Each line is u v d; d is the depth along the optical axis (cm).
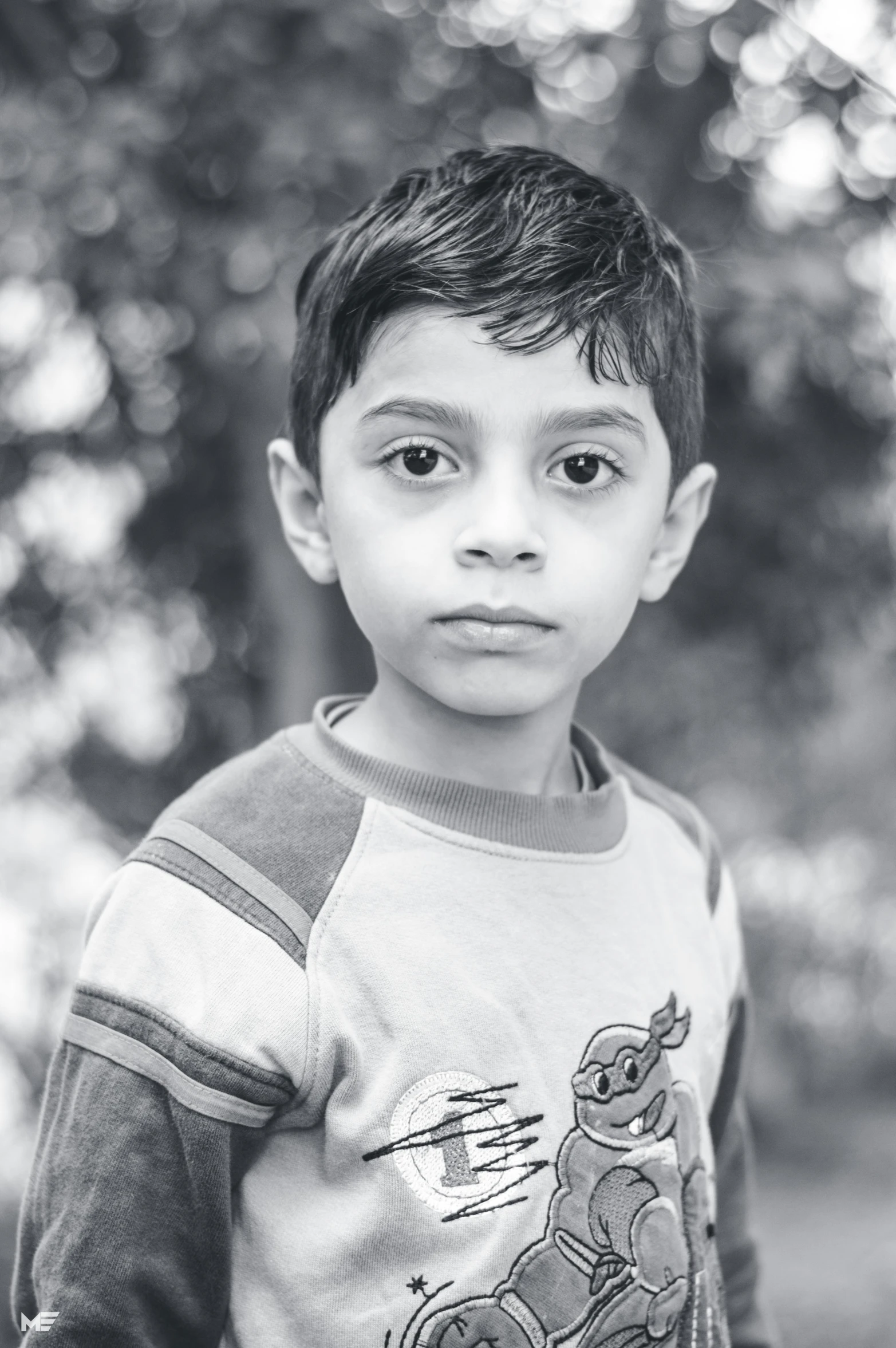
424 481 94
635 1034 100
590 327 94
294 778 102
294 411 110
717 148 244
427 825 99
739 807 406
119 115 224
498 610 92
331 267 106
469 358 92
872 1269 411
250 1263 94
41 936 271
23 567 271
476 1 242
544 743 104
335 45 227
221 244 225
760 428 262
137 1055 91
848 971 544
